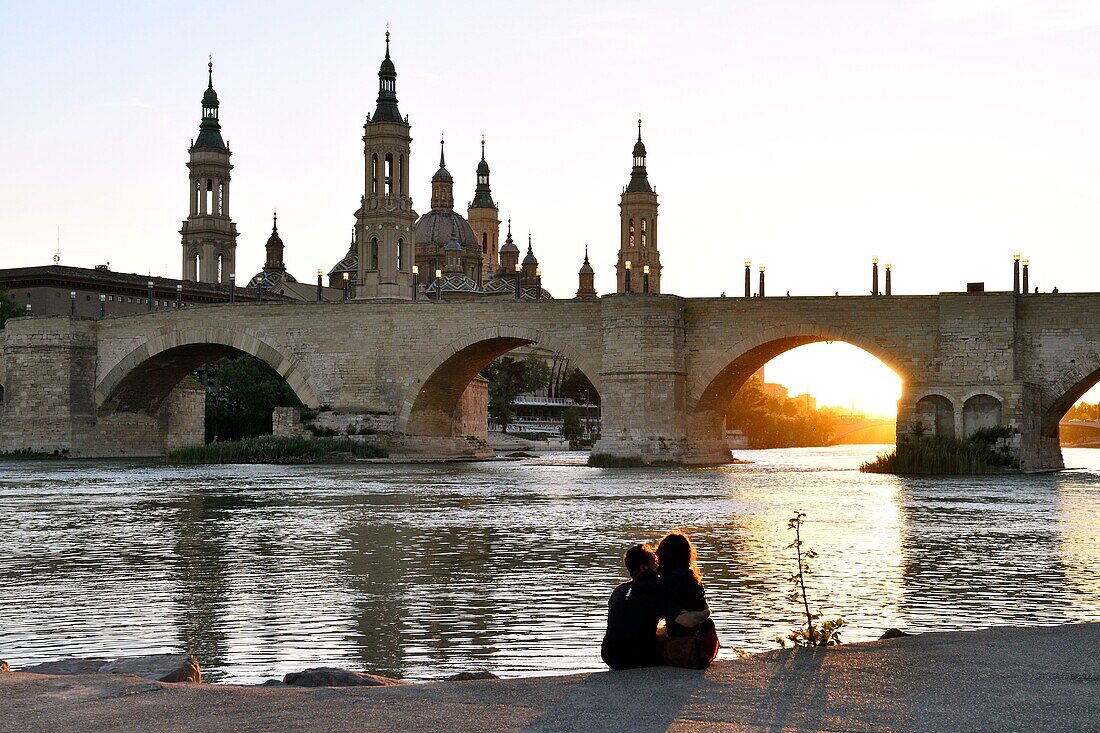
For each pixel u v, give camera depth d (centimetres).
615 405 11238
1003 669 1802
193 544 4925
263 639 2962
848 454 19300
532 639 2938
